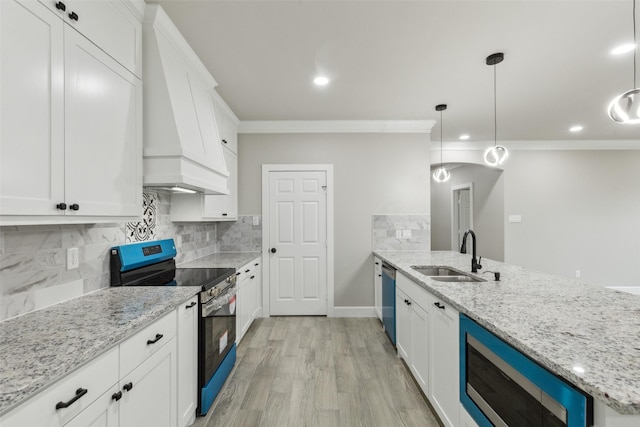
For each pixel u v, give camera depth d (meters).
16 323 1.15
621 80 2.60
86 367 0.92
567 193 4.87
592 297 1.55
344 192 3.81
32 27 1.01
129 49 1.57
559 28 1.88
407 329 2.35
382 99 3.03
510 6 1.69
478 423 1.28
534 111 3.39
